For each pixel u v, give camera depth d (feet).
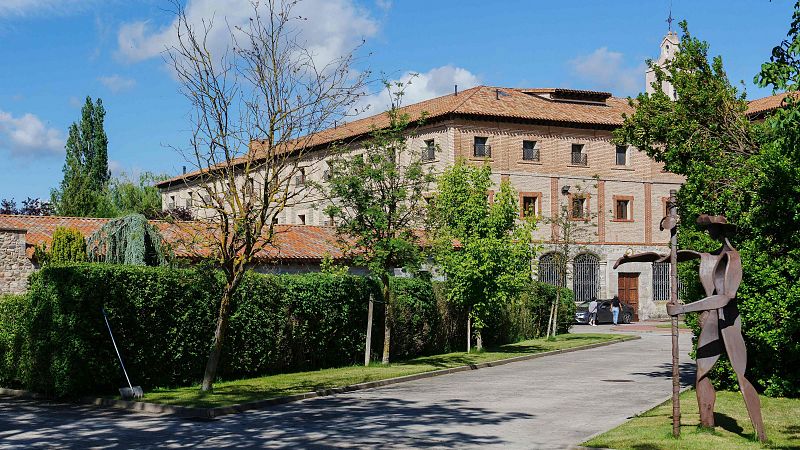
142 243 76.64
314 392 58.39
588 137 169.27
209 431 43.09
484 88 169.78
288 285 72.90
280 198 61.00
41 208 195.52
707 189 53.98
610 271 171.73
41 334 55.52
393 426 44.29
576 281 168.35
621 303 168.96
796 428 40.32
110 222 77.71
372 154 77.51
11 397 58.08
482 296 92.32
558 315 128.36
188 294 62.59
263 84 60.90
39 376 55.83
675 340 38.09
